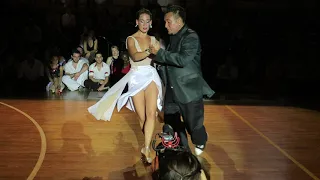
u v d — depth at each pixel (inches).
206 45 400.8
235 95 328.8
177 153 82.5
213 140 206.8
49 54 357.4
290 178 161.3
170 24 156.9
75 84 330.3
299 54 402.0
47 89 330.6
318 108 285.7
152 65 175.0
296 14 441.7
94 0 445.7
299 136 216.5
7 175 160.1
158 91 173.6
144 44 170.2
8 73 371.2
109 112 177.5
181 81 157.4
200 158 180.7
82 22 414.3
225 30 415.8
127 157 181.9
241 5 452.4
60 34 404.5
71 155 183.3
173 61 152.8
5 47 384.2
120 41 386.9
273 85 368.8
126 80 173.8
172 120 165.8
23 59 370.0
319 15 438.9
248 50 391.9
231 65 385.1
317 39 412.8
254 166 173.0
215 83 372.8
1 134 212.5
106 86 338.6
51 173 163.0
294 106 291.6
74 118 245.4
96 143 199.9
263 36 414.3
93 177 159.9
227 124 238.4
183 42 154.9
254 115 261.9
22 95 313.1
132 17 410.6
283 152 190.7
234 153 188.2
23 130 220.1
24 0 438.3
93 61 357.7
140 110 173.6
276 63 383.2
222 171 167.0
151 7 423.2
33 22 401.7
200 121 162.2
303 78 385.7
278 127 233.8
